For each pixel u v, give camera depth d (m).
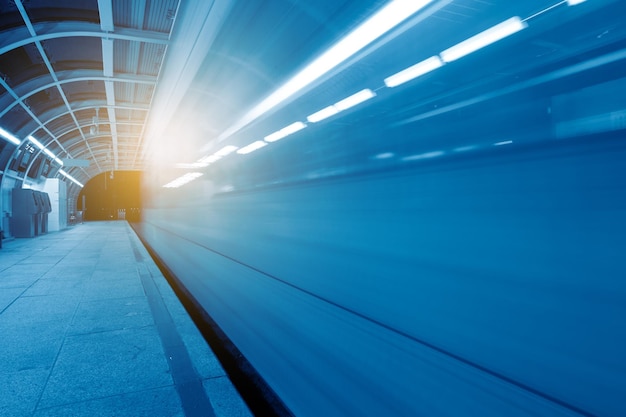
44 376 3.99
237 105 4.37
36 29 8.74
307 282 2.86
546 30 1.41
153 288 8.23
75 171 34.28
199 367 4.20
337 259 2.51
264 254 3.65
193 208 6.71
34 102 14.06
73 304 6.87
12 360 4.39
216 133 5.20
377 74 2.22
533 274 1.37
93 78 11.96
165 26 8.77
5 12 8.30
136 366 4.23
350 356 2.33
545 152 1.38
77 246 16.94
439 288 1.74
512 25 1.52
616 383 1.12
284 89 3.28
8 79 11.31
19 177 20.67
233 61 4.17
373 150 2.23
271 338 3.42
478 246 1.58
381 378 2.06
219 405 3.43
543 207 1.37
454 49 1.75
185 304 7.26
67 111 15.51
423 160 1.89
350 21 2.43
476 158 1.63
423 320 1.81
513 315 1.42
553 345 1.29
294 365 2.99
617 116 1.19
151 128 11.48
